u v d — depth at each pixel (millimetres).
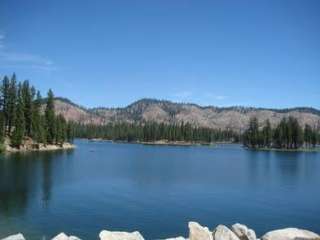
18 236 21203
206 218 36594
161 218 35656
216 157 137250
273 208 42469
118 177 67438
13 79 123750
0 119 114812
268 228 33469
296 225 34656
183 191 53250
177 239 22969
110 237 19438
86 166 85750
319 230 33031
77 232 29984
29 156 103562
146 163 102000
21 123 122938
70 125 175000
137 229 31438
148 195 48812
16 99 123875
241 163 110312
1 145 109875
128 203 42812
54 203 41531
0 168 72938
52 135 146125
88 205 40938
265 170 89500
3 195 45438
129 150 173125
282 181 68438
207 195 50406
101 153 142000
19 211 37000
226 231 19266
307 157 143125
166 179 66750
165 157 130250
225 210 40594
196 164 103312
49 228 30984
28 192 48031
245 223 35094
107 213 37188
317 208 42688
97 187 54375
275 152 181000
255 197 49781
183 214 37812
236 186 60156
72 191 50031
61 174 68312
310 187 60625
